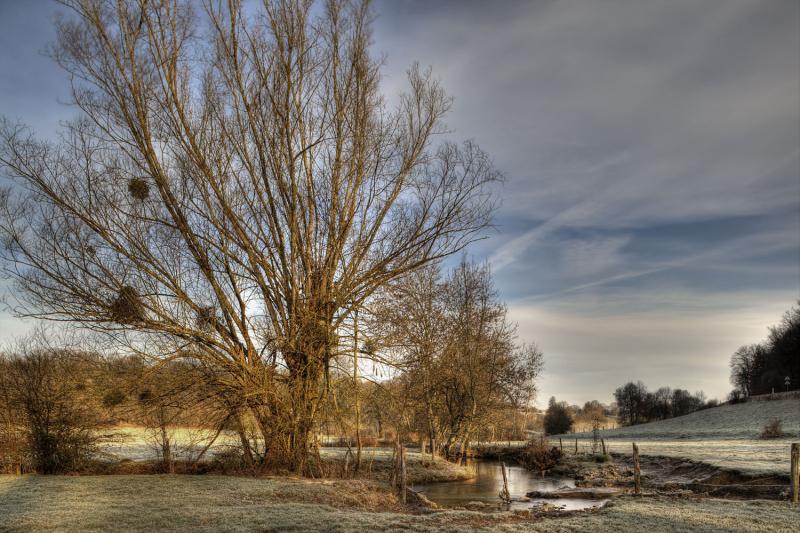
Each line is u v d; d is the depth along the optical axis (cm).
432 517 1472
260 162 2306
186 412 2205
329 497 1695
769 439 4747
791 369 10206
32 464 2136
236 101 2312
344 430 2366
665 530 1238
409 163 2445
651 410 12694
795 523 1291
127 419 2195
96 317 2070
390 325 2339
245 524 1249
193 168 2180
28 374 2153
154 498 1532
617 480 2705
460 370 3584
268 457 2250
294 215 2303
